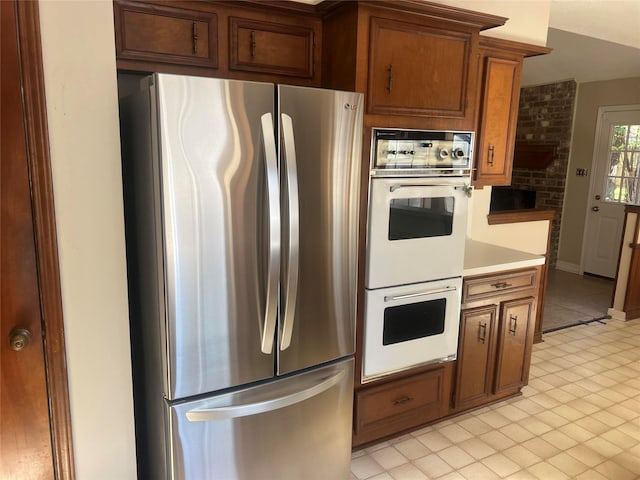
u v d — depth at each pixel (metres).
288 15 2.19
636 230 4.21
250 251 1.63
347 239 1.90
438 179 2.29
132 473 1.66
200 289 1.55
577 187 5.90
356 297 2.01
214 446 1.66
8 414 1.42
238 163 1.55
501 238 3.54
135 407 1.90
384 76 2.10
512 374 2.84
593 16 3.50
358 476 2.20
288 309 1.74
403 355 2.37
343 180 1.83
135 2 1.87
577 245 5.98
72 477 1.54
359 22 2.00
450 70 2.27
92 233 1.46
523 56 2.92
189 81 1.44
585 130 5.74
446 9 2.11
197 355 1.58
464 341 2.58
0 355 1.38
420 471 2.24
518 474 2.24
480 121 2.83
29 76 1.29
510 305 2.71
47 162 1.35
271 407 1.73
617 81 5.36
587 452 2.42
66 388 1.49
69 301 1.45
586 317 4.41
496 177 3.01
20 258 1.36
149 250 1.59
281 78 2.25
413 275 2.29
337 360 1.98
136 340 1.82
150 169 1.50
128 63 1.90
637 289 4.37
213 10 2.03
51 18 1.30
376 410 2.36
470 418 2.70
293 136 1.66
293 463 1.87
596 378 3.21
